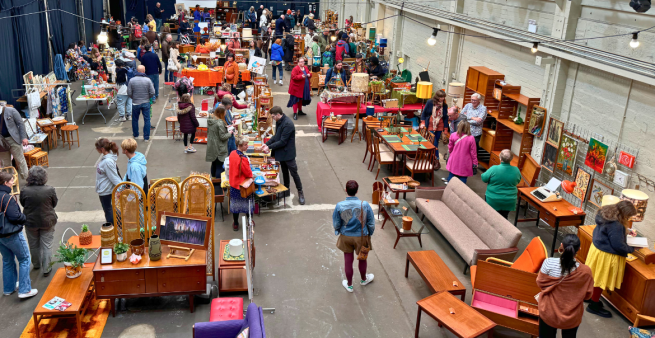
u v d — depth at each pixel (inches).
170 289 242.8
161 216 249.9
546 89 358.9
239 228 332.2
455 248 293.6
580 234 285.3
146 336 230.1
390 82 598.5
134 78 472.1
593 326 252.5
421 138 428.5
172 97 648.4
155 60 629.3
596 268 251.4
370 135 431.5
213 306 223.1
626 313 253.8
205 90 662.5
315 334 238.4
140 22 1237.1
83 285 237.9
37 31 612.4
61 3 730.2
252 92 541.0
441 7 570.3
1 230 236.2
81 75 711.1
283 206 367.2
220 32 882.1
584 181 318.7
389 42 778.8
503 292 237.1
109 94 556.4
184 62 788.0
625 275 254.2
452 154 366.0
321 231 334.6
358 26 943.0
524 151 383.6
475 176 437.1
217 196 337.1
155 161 438.3
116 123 544.1
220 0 1240.2
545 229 349.7
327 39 882.8
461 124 359.3
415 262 272.1
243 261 257.9
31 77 504.7
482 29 447.2
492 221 289.6
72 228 323.3
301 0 1418.6
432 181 408.2
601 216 248.4
